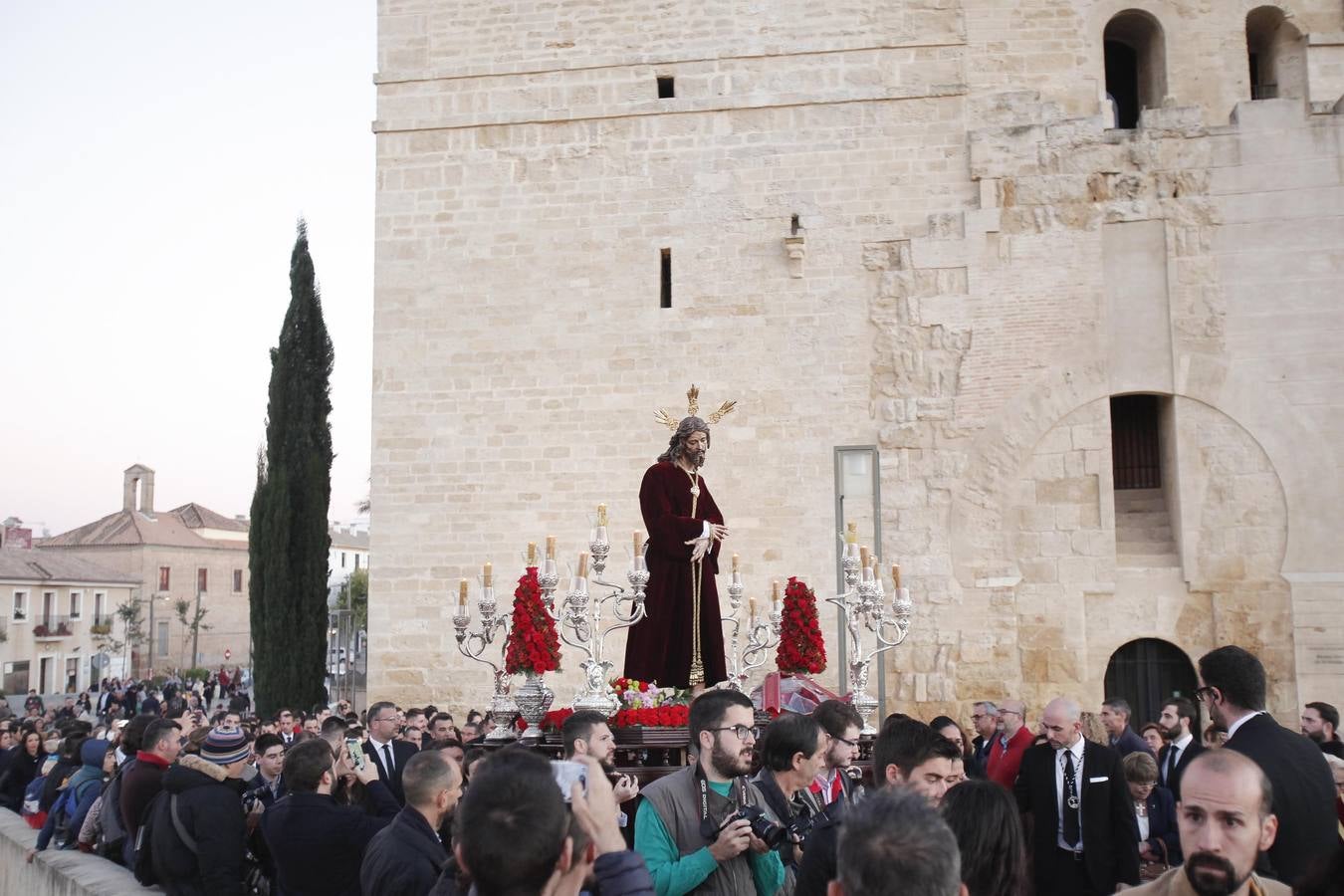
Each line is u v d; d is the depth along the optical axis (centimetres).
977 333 2077
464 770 973
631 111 2200
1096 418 2041
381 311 2216
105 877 857
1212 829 413
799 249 2112
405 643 2133
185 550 8694
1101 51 2161
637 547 1089
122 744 998
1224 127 2061
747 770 615
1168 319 2042
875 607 1337
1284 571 1973
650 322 2152
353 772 854
